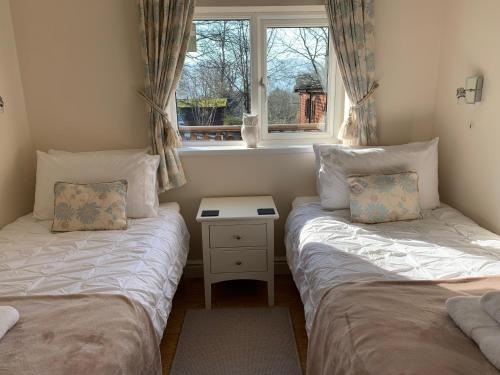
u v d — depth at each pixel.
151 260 1.74
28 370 1.01
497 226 2.05
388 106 2.59
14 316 1.22
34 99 2.48
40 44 2.40
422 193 2.29
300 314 2.30
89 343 1.13
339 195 2.29
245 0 2.38
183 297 2.53
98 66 2.45
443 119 2.50
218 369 1.86
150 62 2.35
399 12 2.45
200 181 2.65
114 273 1.58
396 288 1.39
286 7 2.43
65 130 2.53
